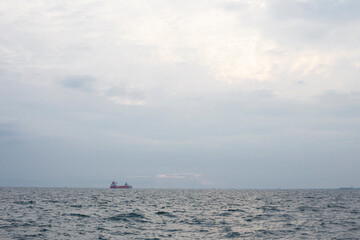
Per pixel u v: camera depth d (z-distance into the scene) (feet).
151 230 117.60
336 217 162.20
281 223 137.80
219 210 206.90
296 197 465.06
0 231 109.81
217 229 120.67
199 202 310.24
